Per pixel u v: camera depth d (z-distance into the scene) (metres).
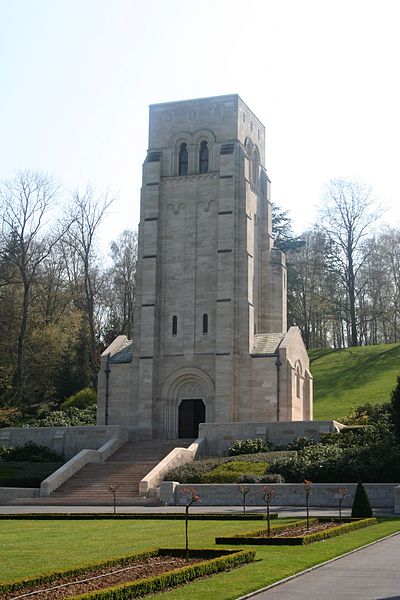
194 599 16.72
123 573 20.17
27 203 85.81
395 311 105.75
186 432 67.69
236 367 66.38
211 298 68.69
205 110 71.94
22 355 83.81
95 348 88.44
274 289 73.75
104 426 62.25
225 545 25.52
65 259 101.94
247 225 68.94
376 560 22.25
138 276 70.31
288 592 17.73
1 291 90.88
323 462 47.44
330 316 109.12
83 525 34.66
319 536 26.55
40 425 76.19
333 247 103.31
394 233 110.19
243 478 47.91
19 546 26.55
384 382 87.12
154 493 49.81
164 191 71.69
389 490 43.03
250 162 73.56
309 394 70.62
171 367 68.50
